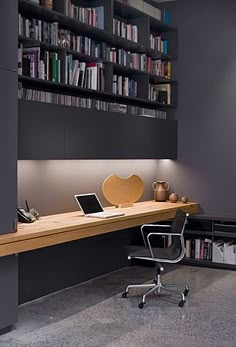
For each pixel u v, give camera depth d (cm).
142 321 405
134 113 584
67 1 470
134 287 506
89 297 477
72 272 518
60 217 469
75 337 369
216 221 618
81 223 429
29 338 366
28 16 458
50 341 360
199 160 638
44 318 413
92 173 550
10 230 371
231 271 586
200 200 639
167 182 659
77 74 492
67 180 511
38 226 407
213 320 409
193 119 641
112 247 585
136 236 634
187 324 399
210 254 609
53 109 448
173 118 656
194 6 634
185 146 648
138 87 603
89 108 499
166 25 630
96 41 546
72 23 481
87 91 509
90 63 518
